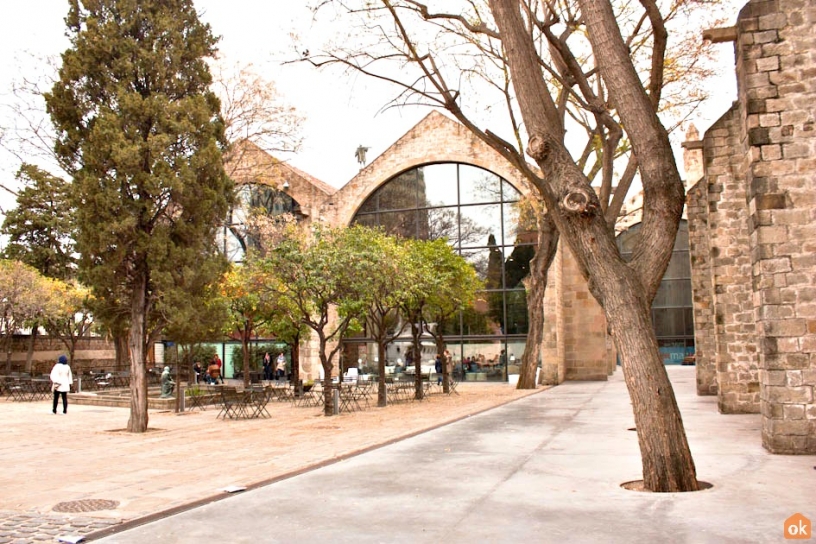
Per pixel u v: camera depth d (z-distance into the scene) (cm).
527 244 3319
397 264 2005
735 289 1681
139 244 1528
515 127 1784
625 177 1240
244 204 3125
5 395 2777
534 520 670
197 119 1611
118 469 1045
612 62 873
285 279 1886
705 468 926
